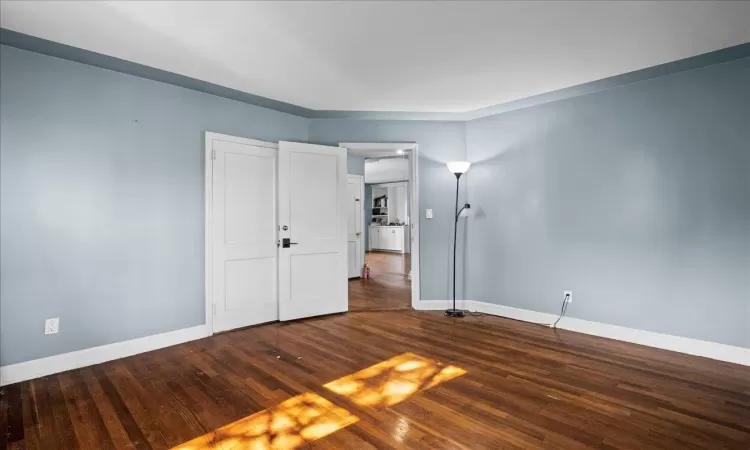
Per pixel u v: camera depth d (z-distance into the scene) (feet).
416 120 15.65
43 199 9.31
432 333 12.47
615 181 11.88
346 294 15.30
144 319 10.92
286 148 13.97
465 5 7.41
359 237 23.86
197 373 9.30
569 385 8.52
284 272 13.88
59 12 7.52
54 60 9.52
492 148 14.87
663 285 10.97
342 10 7.56
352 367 9.64
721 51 9.43
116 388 8.47
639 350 10.79
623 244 11.71
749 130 9.68
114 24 8.02
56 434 6.64
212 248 12.35
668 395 8.01
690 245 10.54
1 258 8.75
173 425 6.95
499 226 14.69
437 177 15.65
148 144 11.09
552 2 7.32
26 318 9.04
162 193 11.34
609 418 7.11
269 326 13.33
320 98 13.00
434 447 6.24
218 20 7.91
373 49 9.33
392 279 23.29
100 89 10.24
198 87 11.84
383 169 32.12
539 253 13.61
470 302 15.49
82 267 9.87
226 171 12.73
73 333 9.70
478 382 8.71
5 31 8.25
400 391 8.28
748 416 7.15
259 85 11.73
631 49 9.33
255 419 7.15
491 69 10.56
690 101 10.55
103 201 10.24
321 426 6.91
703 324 10.32
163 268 11.32
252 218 13.37
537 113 13.66
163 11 7.54
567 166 12.94
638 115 11.46
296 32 8.46
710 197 10.23
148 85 11.11
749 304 9.66
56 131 9.51
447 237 15.58
